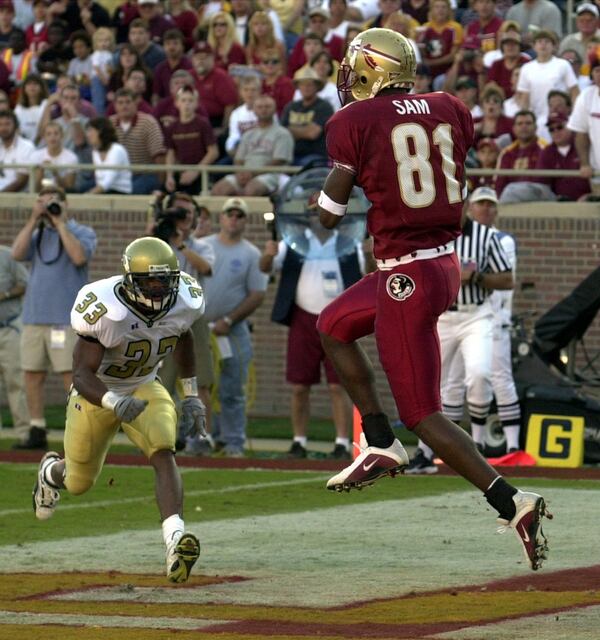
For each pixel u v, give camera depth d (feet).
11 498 107.55
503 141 168.76
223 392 137.80
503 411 131.34
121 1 214.48
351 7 191.62
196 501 106.01
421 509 102.32
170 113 180.65
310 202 131.03
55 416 168.55
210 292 136.56
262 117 170.50
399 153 65.36
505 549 85.66
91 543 88.07
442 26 183.21
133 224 175.22
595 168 161.07
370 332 68.95
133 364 77.46
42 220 137.59
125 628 63.31
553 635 61.31
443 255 66.54
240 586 74.38
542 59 170.40
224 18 189.47
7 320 143.74
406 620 65.16
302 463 129.70
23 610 67.97
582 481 118.62
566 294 162.09
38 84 192.95
